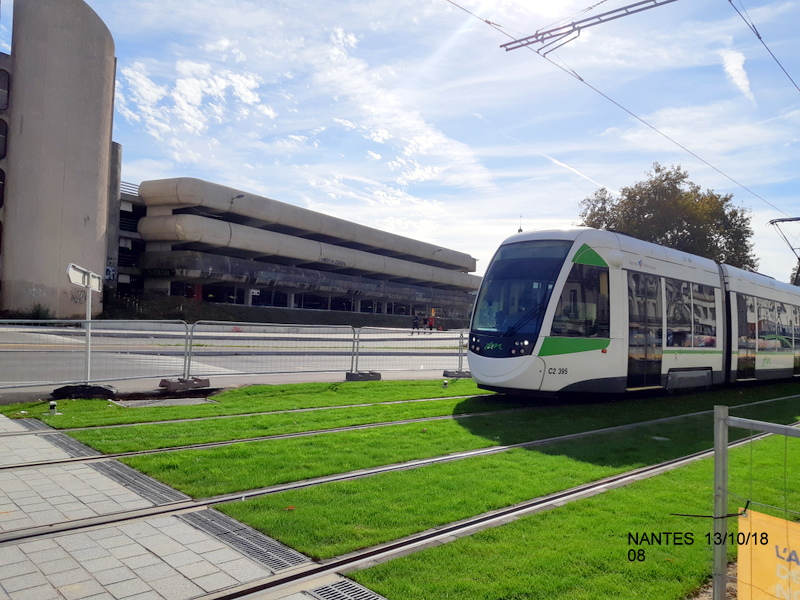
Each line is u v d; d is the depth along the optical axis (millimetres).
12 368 12773
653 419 12359
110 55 45031
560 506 6027
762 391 19750
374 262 72250
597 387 13328
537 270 13312
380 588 4156
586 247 13492
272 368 16703
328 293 69375
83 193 42969
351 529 5215
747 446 9398
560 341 12750
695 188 45938
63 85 41844
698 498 6375
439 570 4438
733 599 4164
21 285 41312
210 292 59719
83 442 8086
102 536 4996
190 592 4066
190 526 5273
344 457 7738
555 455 8375
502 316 13250
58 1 41531
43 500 5828
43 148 41375
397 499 6078
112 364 13977
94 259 43938
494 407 12945
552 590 4160
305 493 6195
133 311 46375
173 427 9250
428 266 82562
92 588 4078
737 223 47000
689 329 16344
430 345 26281
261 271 57906
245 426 9523
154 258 53219
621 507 6000
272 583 4234
